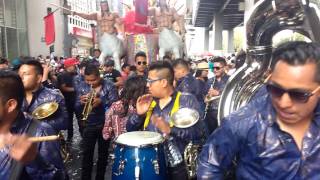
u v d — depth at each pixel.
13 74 2.17
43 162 2.21
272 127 1.74
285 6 2.89
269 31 3.05
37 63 3.66
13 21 18.78
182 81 5.54
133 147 3.10
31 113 3.48
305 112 1.63
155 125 3.40
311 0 2.87
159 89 3.46
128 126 3.69
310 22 2.94
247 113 1.81
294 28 3.04
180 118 3.25
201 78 7.22
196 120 3.23
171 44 14.51
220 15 32.50
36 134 2.20
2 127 2.14
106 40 14.06
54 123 3.51
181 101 3.48
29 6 20.14
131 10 14.74
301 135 1.72
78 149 7.10
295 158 1.70
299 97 1.59
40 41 21.19
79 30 29.38
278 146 1.72
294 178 1.70
